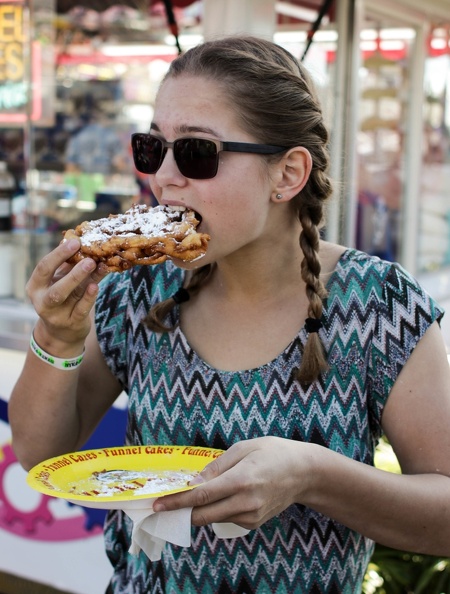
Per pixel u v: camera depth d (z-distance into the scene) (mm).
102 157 4426
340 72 4078
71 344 1440
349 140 4156
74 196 4383
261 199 1367
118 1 4316
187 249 1309
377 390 1433
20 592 3160
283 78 1385
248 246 1443
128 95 4418
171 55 4293
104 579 3043
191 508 1179
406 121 5062
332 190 1521
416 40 4988
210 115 1328
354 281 1461
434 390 1402
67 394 1492
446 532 1367
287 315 1475
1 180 4180
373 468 1340
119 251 1323
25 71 4277
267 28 3139
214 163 1325
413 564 2748
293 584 1417
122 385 1660
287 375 1429
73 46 4418
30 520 3205
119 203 4391
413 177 5207
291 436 1412
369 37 4391
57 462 1350
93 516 3057
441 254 5777
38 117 4312
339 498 1297
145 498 1150
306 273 1416
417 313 1427
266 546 1410
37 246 4148
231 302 1495
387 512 1322
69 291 1315
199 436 1455
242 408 1432
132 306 1579
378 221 4859
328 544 1415
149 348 1535
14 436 1566
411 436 1405
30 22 4270
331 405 1414
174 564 1455
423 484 1346
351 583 1457
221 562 1425
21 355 3242
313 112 1418
